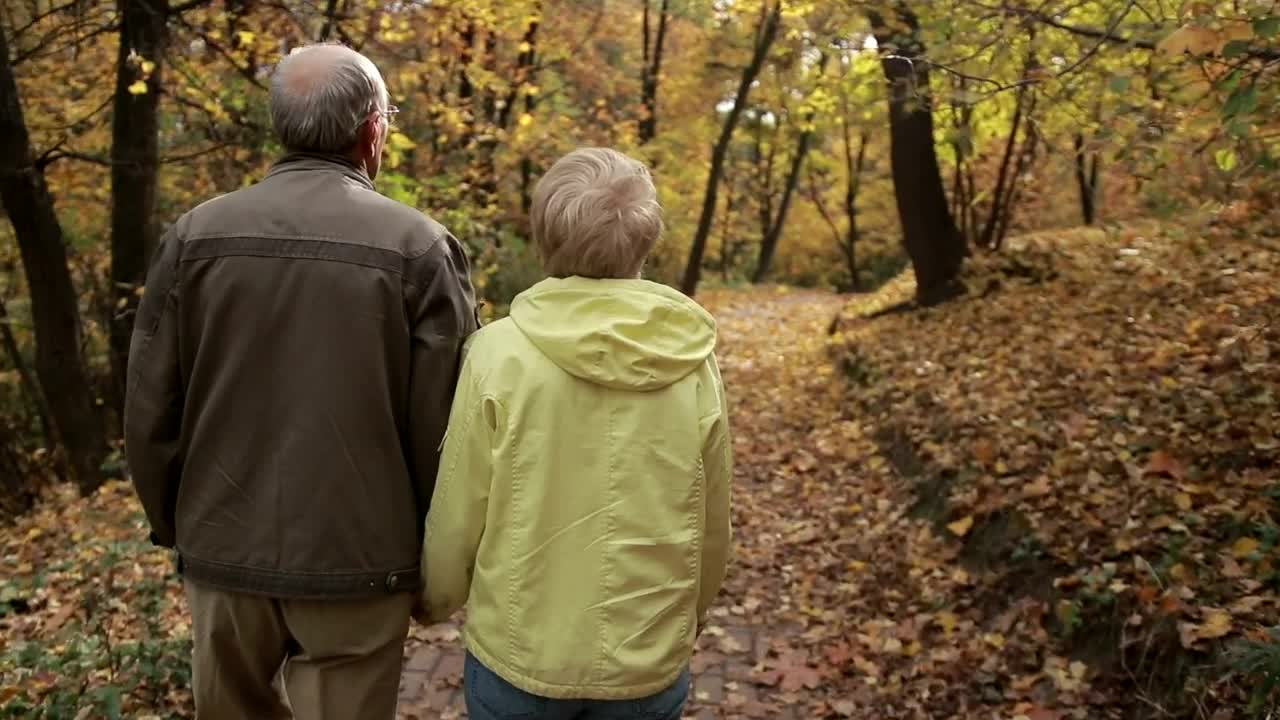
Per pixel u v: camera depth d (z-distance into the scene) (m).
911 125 9.73
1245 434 4.14
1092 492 4.27
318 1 7.41
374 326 1.74
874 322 10.26
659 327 1.64
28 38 8.59
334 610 1.76
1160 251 8.46
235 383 1.73
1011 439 5.27
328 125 1.83
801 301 18.66
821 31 5.54
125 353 8.08
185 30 7.33
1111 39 3.89
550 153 12.30
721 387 1.72
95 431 7.82
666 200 20.80
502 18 8.42
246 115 7.80
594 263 1.67
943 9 4.54
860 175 25.25
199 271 1.74
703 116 19.56
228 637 1.80
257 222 1.75
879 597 4.52
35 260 7.42
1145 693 3.11
